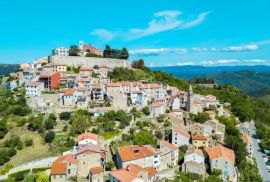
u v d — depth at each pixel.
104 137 159.75
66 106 194.25
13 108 189.00
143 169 125.94
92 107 195.12
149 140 161.25
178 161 158.00
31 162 142.38
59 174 126.50
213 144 176.25
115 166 140.38
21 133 170.62
